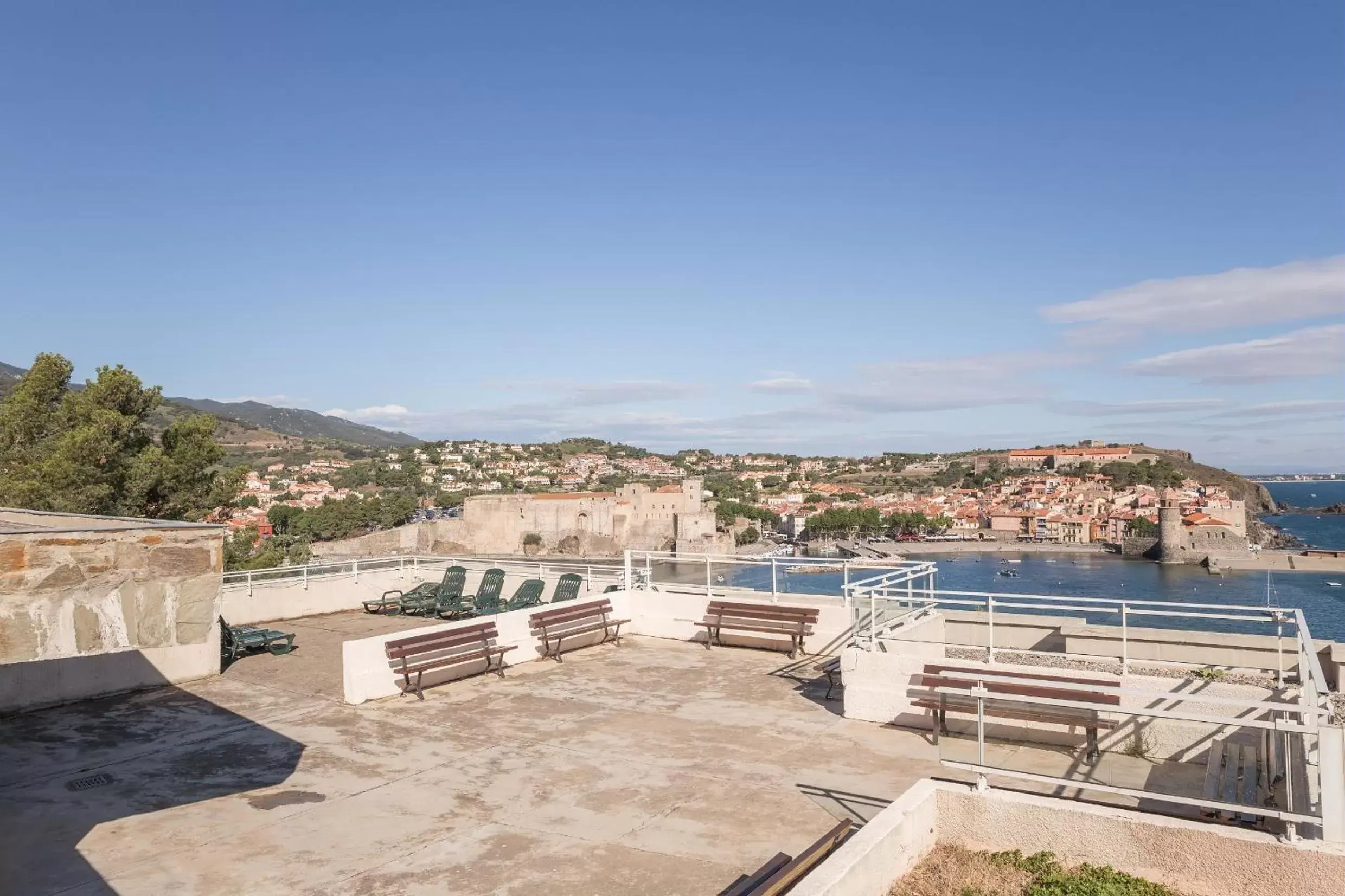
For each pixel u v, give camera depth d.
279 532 149.12
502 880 6.21
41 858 6.66
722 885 6.07
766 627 13.49
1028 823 6.26
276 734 9.97
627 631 15.34
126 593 10.74
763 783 8.09
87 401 24.78
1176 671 9.80
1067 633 12.11
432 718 10.53
